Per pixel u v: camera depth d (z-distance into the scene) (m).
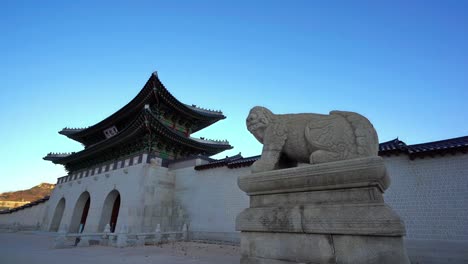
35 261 9.41
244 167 19.61
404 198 12.22
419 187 12.05
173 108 28.31
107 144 27.34
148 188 21.72
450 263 10.38
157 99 26.27
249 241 3.91
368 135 3.95
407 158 12.76
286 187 3.89
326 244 3.29
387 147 13.22
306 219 3.48
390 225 2.93
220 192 20.22
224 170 20.81
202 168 22.00
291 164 4.97
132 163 24.05
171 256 11.57
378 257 2.94
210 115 31.47
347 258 3.11
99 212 24.59
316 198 3.65
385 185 3.64
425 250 11.02
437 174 11.84
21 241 18.16
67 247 14.91
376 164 3.29
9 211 42.12
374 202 3.21
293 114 4.88
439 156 12.01
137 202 21.42
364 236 3.09
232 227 18.39
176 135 25.00
